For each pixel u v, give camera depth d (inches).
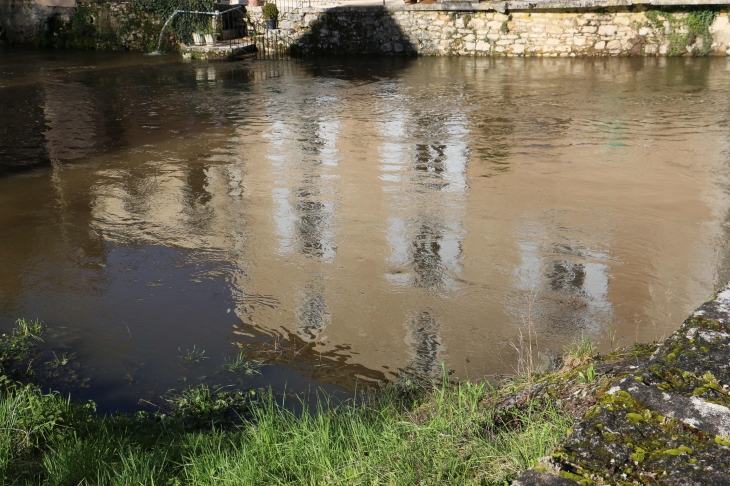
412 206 333.4
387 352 204.4
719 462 65.2
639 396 75.7
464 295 239.5
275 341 213.6
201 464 129.6
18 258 283.3
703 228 294.5
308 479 117.2
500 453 103.0
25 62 863.7
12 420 153.8
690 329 86.6
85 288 254.7
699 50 792.3
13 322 230.4
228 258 278.1
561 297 235.3
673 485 63.9
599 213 317.1
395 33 887.7
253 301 240.4
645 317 219.6
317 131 499.5
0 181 392.8
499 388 154.2
